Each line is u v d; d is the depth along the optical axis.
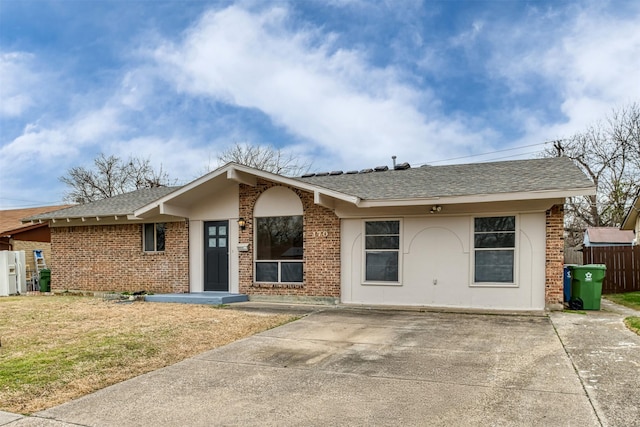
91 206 15.34
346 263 11.23
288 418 3.96
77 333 7.63
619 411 3.90
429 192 10.05
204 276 12.84
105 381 5.07
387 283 10.84
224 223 12.72
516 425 3.69
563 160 11.84
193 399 4.49
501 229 10.02
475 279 10.19
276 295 11.76
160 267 13.33
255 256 12.17
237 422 3.89
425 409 4.11
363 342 6.92
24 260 16.69
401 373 5.26
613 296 13.60
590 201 28.50
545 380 4.84
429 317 9.09
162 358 6.05
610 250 15.17
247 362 5.86
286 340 7.11
